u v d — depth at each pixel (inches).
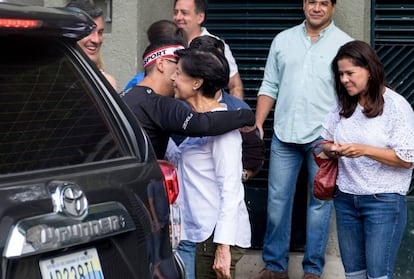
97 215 142.9
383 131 211.3
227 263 194.9
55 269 136.8
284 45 274.7
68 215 138.1
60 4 285.0
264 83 280.5
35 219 134.2
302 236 290.4
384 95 211.9
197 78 197.0
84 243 140.7
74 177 144.0
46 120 147.7
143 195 154.1
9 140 140.8
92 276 141.9
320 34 270.7
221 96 227.5
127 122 160.4
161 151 198.8
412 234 285.9
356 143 212.5
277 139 275.7
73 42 158.1
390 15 287.3
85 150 151.3
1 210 131.3
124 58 282.8
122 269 147.7
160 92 205.8
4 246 130.3
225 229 194.2
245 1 294.0
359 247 220.8
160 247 158.2
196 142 198.7
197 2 271.7
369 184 213.5
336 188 220.7
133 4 281.1
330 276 285.3
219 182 196.5
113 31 282.5
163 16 304.7
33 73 149.3
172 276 161.0
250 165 224.5
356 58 209.3
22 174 138.8
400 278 287.1
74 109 153.2
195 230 199.5
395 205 213.8
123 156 156.7
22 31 145.6
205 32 278.1
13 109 143.8
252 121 197.0
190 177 199.3
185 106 194.1
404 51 288.4
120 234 147.6
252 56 295.9
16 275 131.9
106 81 161.2
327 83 269.3
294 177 276.8
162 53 204.4
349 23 284.8
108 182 148.1
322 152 221.0
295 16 292.4
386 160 209.9
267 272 280.4
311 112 270.1
